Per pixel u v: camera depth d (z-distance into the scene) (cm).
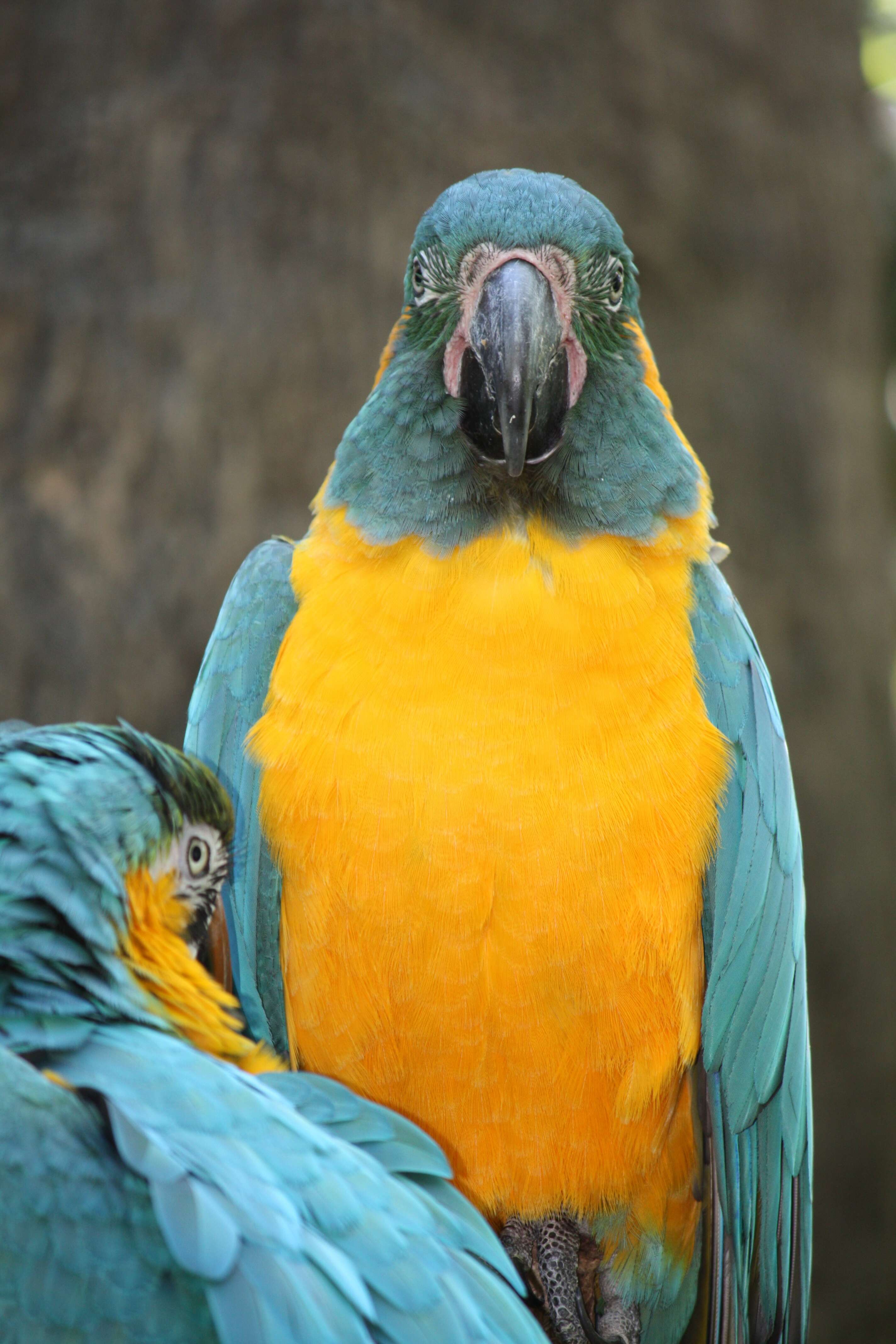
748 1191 704
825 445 1448
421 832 625
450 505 655
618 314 688
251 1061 614
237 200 1239
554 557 648
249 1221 479
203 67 1250
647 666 641
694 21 1407
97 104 1254
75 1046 518
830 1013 1408
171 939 590
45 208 1251
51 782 552
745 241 1409
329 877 640
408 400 671
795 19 1484
